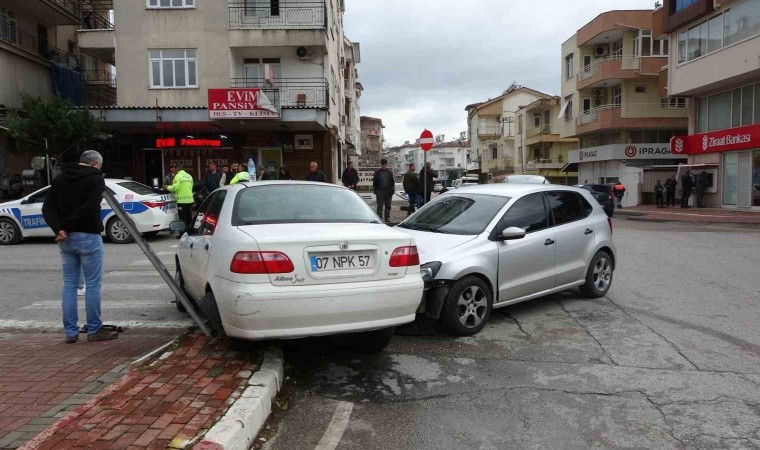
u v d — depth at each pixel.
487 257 5.89
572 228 6.96
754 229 17.33
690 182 27.86
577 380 4.61
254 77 24.38
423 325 6.01
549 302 7.21
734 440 3.58
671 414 3.97
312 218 4.74
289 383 4.49
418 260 4.65
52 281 8.63
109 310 6.69
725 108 26.30
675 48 28.11
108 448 3.03
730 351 5.30
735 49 23.34
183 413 3.47
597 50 40.25
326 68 24.38
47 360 4.68
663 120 36.97
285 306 3.96
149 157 24.31
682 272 9.38
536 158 56.22
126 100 23.52
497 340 5.67
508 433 3.71
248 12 23.73
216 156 24.20
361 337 5.21
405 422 3.86
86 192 5.08
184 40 23.45
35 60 23.47
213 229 4.77
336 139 29.48
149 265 10.07
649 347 5.43
